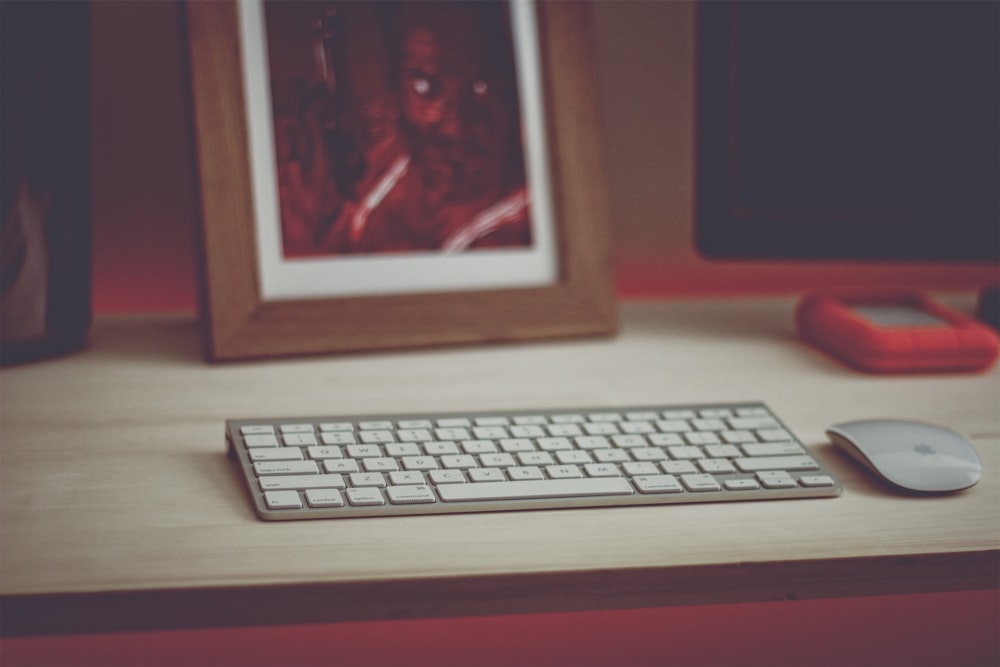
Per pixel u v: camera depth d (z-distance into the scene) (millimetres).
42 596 419
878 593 479
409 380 756
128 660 912
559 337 874
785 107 863
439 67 873
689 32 1069
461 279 868
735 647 990
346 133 844
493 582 447
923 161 869
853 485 566
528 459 558
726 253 880
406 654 955
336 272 834
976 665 1012
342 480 525
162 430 632
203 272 784
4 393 703
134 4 955
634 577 456
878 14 851
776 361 826
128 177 979
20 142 748
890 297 916
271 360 801
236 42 788
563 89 882
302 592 435
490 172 881
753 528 503
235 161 787
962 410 702
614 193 1083
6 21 728
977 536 498
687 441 595
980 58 856
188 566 445
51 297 781
